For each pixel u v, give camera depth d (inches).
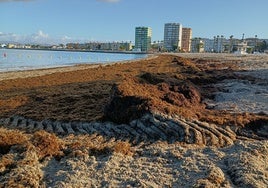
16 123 593.9
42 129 549.0
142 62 2406.5
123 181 323.3
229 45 7815.0
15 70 1781.5
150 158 390.0
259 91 826.2
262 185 309.7
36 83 1168.2
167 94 663.8
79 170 347.3
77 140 484.1
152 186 308.0
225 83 1004.6
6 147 418.6
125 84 643.5
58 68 1908.2
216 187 306.5
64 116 615.8
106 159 381.1
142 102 553.9
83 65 2239.2
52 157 386.6
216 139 459.5
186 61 2241.6
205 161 370.9
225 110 653.9
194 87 839.7
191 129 477.1
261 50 6988.2
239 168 341.4
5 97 842.2
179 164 366.0
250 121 540.7
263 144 413.4
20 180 318.7
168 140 464.8
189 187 308.0
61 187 305.1
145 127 503.8
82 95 780.0
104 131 526.0
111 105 577.9
